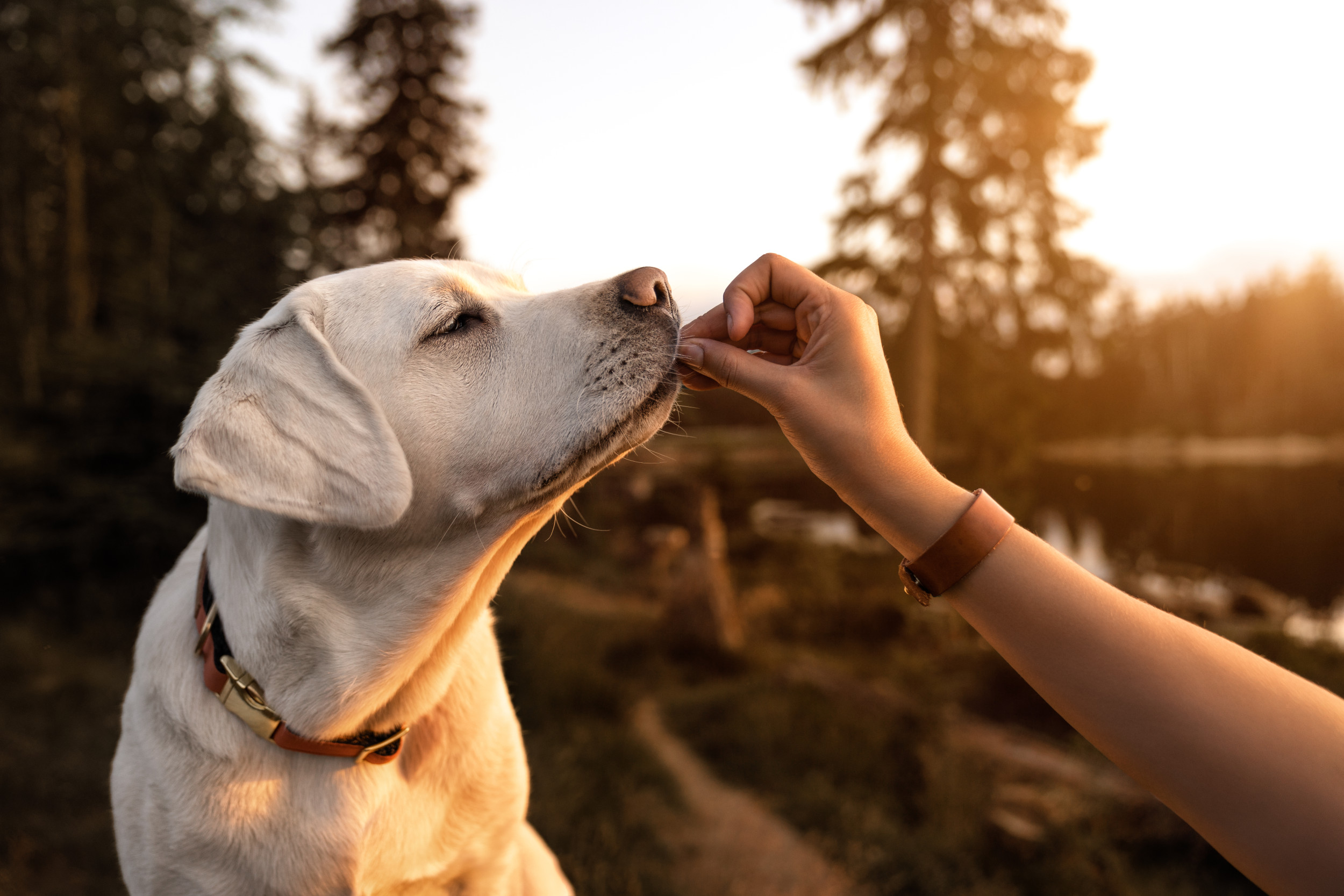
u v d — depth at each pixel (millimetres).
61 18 12164
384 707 1557
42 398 8586
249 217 15109
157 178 14203
